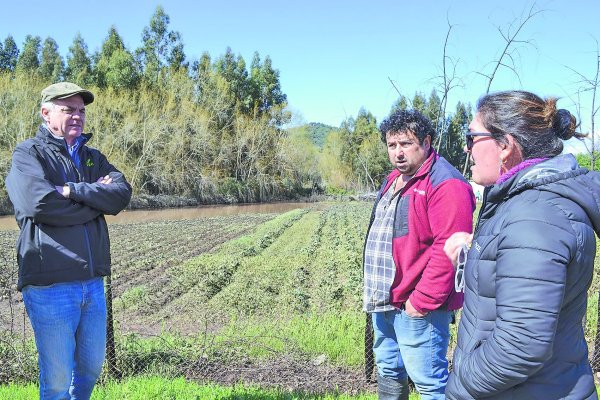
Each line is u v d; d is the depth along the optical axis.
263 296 11.70
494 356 1.94
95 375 3.87
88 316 3.73
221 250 21.20
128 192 3.92
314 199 76.75
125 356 6.12
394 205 3.65
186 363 6.29
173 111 66.56
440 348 3.51
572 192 1.97
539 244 1.88
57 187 3.57
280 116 85.25
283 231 29.48
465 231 3.28
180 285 13.45
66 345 3.58
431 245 3.47
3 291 11.64
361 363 6.49
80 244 3.61
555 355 2.00
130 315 10.69
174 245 23.89
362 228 29.55
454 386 2.19
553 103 2.12
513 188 2.08
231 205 65.44
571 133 2.16
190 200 63.66
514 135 2.12
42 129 3.78
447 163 3.53
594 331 7.42
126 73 72.94
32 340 6.79
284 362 6.51
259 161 75.38
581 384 2.02
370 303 3.71
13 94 49.03
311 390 5.52
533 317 1.84
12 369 5.60
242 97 91.19
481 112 2.24
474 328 2.13
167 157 62.22
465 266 2.25
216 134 74.38
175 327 9.65
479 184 2.32
